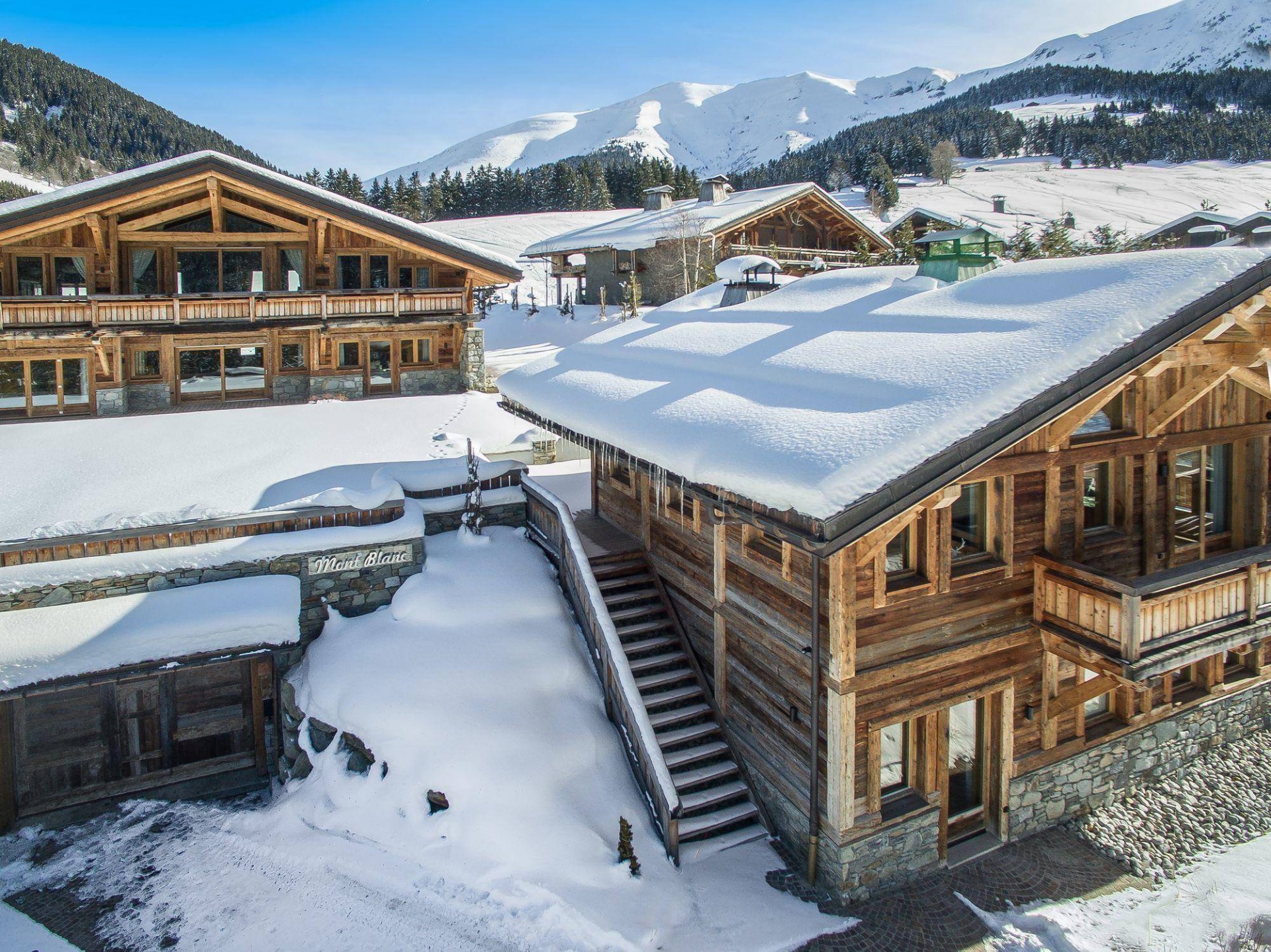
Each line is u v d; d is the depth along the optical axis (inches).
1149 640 366.6
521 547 602.5
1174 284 352.2
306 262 965.2
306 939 371.6
